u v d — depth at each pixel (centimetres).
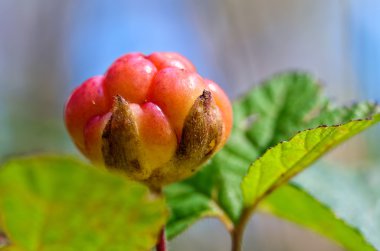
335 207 14
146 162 10
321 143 11
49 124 31
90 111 10
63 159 8
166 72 10
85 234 9
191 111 10
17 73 44
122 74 10
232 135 13
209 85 10
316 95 14
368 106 13
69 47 48
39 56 46
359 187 15
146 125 10
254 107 14
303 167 11
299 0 48
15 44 46
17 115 31
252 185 12
